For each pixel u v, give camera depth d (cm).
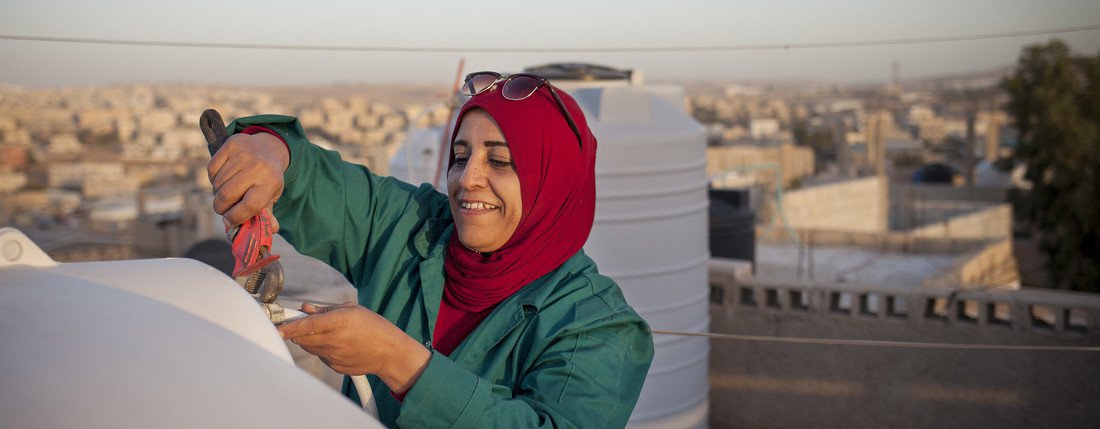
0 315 86
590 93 660
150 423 72
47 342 81
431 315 170
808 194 2534
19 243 103
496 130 165
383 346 126
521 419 136
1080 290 2394
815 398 870
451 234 178
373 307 177
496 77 171
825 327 862
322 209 180
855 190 2698
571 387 147
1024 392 780
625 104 658
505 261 164
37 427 69
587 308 159
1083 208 2378
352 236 186
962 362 805
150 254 2169
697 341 718
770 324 887
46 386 74
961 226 2727
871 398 845
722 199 1081
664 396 704
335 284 934
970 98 9681
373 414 130
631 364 160
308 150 177
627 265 661
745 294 902
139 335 86
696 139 688
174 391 77
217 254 652
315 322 120
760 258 1599
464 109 171
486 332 162
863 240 1698
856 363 849
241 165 145
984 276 1741
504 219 164
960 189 3609
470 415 130
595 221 652
